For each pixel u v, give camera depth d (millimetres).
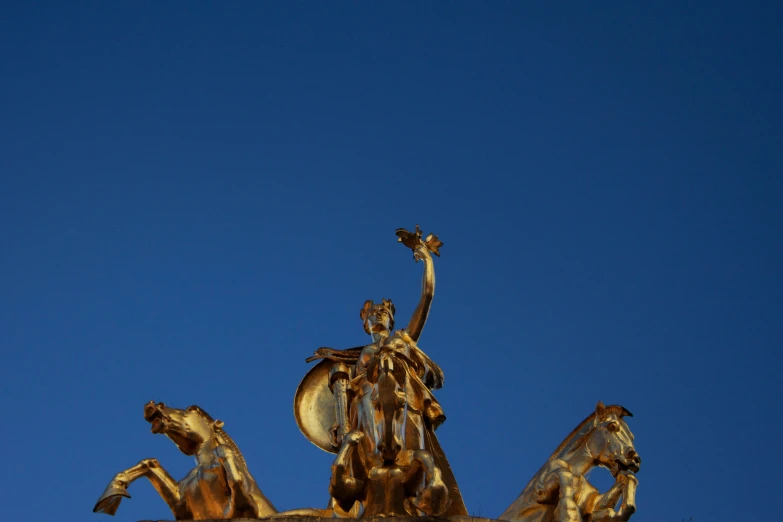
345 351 37250
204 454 33344
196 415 34156
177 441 33812
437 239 38094
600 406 34188
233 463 32188
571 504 31516
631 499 31938
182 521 31234
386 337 36938
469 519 31406
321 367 37750
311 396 37844
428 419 34969
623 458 32781
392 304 37969
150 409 33688
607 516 31906
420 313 36938
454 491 33781
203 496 32406
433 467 31594
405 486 32281
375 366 32594
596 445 33500
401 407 32156
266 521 31156
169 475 32844
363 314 37750
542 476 32500
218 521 31172
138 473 32500
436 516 31078
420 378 36031
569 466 32562
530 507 32406
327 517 31625
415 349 36375
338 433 35156
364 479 32656
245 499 31734
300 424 37719
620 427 33438
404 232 37844
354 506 33344
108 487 32000
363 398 34531
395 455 32312
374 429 33500
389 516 31578
